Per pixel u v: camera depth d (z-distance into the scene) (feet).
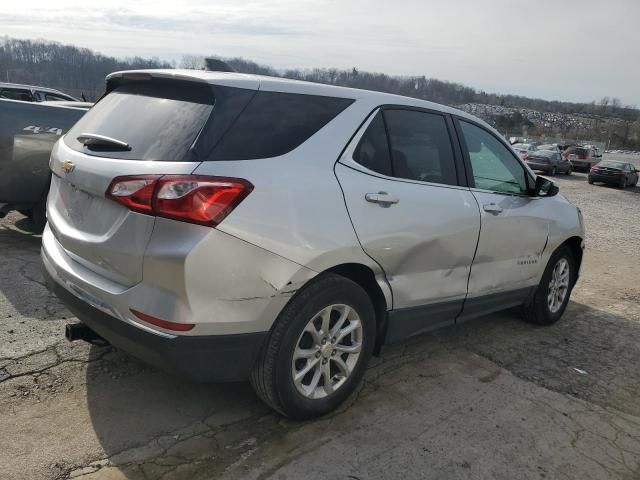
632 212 54.90
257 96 9.15
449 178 11.94
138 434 9.20
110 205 8.61
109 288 8.52
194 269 7.85
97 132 9.71
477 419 10.51
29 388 10.25
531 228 14.16
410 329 11.47
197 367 8.36
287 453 8.97
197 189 7.85
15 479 7.91
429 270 11.34
